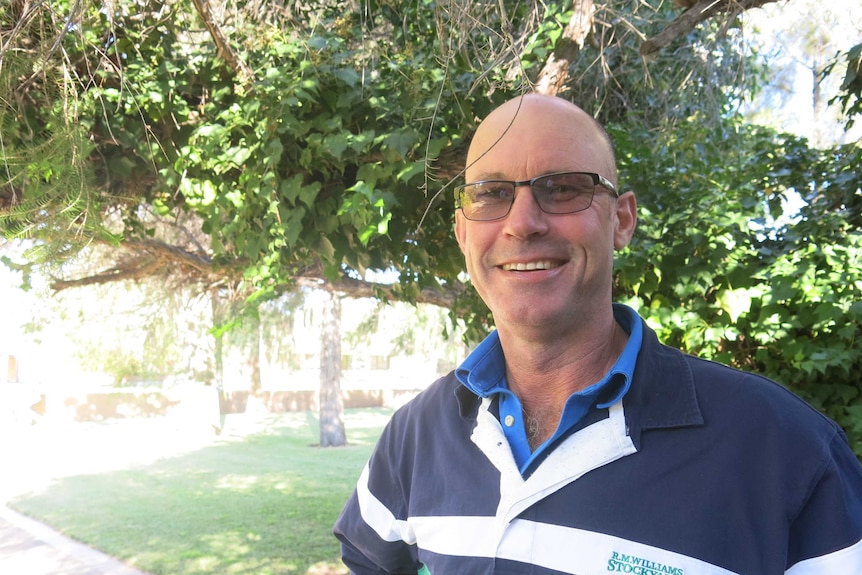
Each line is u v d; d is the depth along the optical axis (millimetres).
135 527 9438
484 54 2590
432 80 2602
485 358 1380
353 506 1571
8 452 15562
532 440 1292
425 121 2602
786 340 2613
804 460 1084
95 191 2455
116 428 19297
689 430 1138
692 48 4586
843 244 2721
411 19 3002
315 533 9305
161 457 15109
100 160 2797
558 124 1300
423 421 1456
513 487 1199
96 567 7773
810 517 1075
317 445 17141
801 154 3270
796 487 1074
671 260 2812
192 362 15391
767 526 1068
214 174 2820
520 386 1341
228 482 12570
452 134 2699
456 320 3740
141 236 3676
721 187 3023
